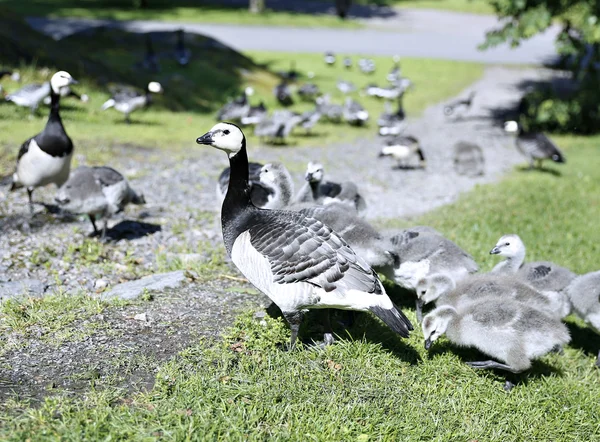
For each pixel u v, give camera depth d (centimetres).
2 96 1691
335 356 598
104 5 4466
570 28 2170
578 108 2212
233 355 573
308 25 4434
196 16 4350
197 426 473
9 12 2284
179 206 1124
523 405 582
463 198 1314
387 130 1914
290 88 2741
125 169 1318
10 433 445
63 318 625
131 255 873
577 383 648
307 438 484
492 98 2856
